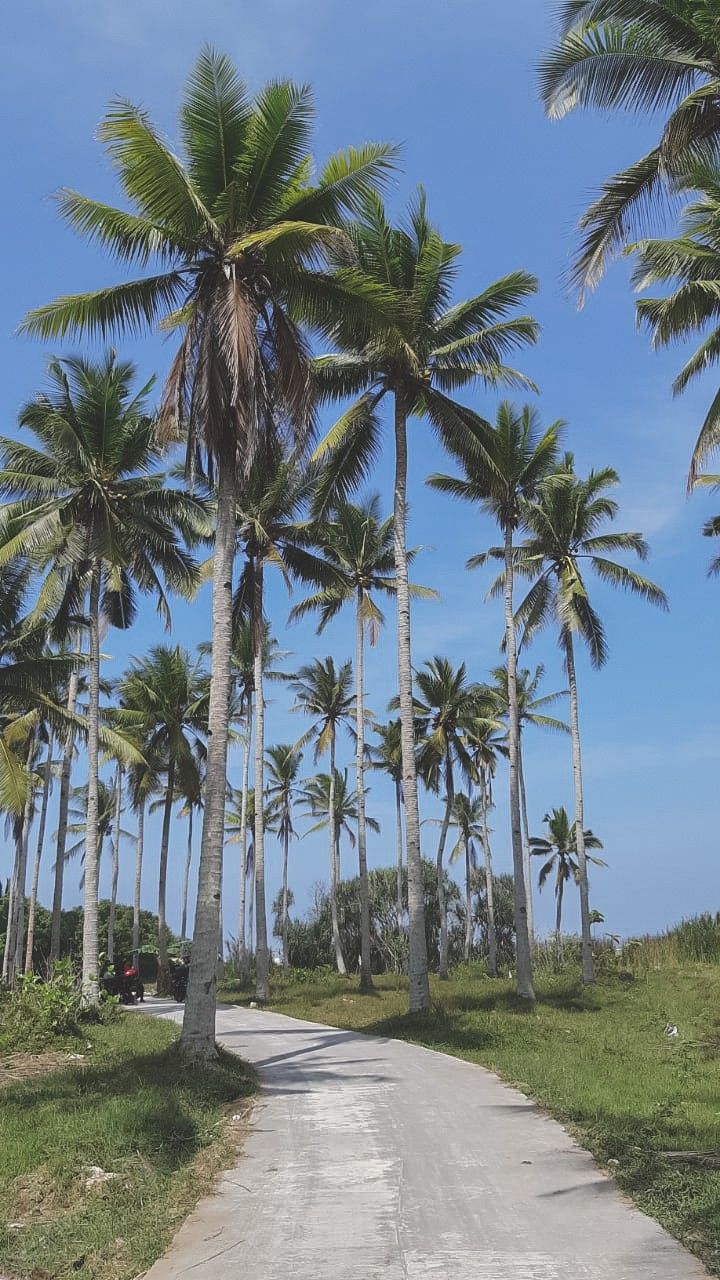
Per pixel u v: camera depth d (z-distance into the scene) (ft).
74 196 47.32
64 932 206.59
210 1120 31.58
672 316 49.49
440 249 73.10
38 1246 19.54
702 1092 40.22
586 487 104.27
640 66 39.47
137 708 130.52
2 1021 59.72
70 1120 30.07
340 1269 18.06
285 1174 25.48
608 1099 35.78
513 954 200.64
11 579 83.35
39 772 144.46
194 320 49.93
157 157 44.91
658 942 130.82
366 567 116.88
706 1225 19.77
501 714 153.89
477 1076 43.11
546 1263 17.99
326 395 77.00
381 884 200.03
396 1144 28.73
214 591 48.70
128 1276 18.13
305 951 194.29
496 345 75.66
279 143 48.26
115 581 84.89
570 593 98.78
